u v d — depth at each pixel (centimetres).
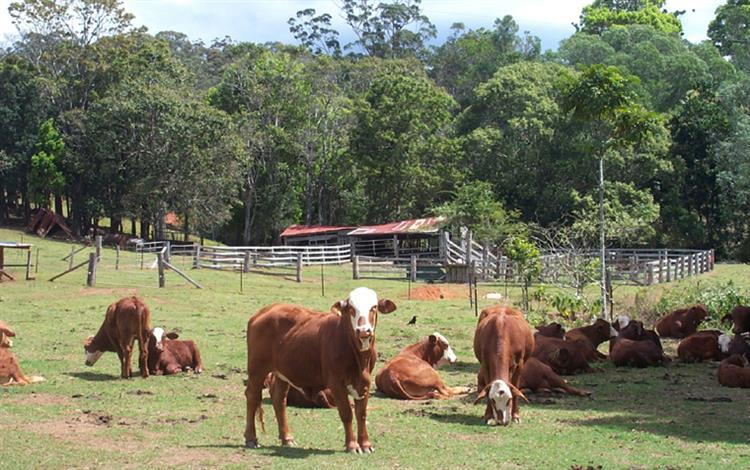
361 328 967
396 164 7175
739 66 9162
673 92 8106
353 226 7156
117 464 984
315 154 7981
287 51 9675
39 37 8256
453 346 2091
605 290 2588
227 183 7081
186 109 6919
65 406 1356
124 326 1641
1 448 1054
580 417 1290
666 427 1217
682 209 6644
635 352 1791
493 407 1216
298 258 4125
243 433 1173
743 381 1552
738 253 6681
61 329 2267
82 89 7856
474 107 7469
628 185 6094
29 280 3462
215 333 2270
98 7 8188
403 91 7281
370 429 1198
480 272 4181
